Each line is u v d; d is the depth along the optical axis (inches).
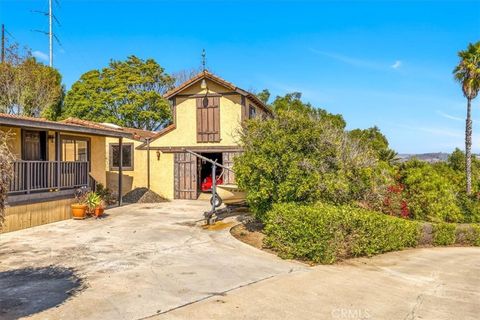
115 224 556.7
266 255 410.0
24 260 361.1
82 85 1587.1
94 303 254.7
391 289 328.2
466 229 687.7
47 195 556.7
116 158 888.9
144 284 296.2
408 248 579.2
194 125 837.8
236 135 792.9
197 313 245.0
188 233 499.5
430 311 279.0
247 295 282.4
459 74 1155.3
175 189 854.5
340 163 514.0
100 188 751.7
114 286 289.7
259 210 496.1
